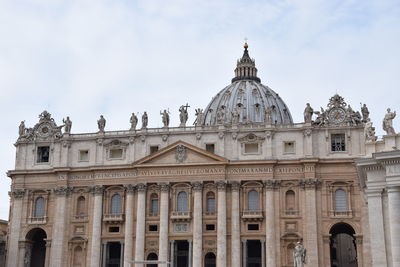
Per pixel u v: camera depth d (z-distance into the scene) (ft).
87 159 351.87
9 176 358.64
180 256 339.16
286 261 316.60
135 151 345.10
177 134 342.64
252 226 325.21
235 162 329.31
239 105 532.73
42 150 362.94
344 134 328.90
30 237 352.90
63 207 345.31
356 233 313.94
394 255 178.09
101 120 354.74
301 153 328.90
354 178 320.70
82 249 340.39
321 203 321.11
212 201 332.39
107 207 342.64
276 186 326.65
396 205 180.65
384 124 200.85
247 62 590.96
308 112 333.01
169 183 334.03
